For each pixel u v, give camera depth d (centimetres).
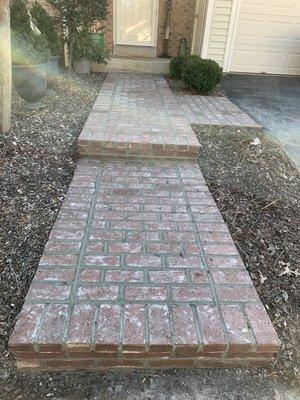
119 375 160
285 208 290
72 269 197
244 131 422
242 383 159
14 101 449
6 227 236
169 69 760
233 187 312
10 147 330
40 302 173
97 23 771
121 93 570
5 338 168
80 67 693
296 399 153
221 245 228
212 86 601
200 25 761
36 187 286
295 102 600
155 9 792
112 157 348
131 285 188
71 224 238
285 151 395
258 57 782
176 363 163
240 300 183
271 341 161
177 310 173
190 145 344
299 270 220
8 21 313
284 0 727
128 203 270
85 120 434
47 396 149
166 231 238
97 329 160
